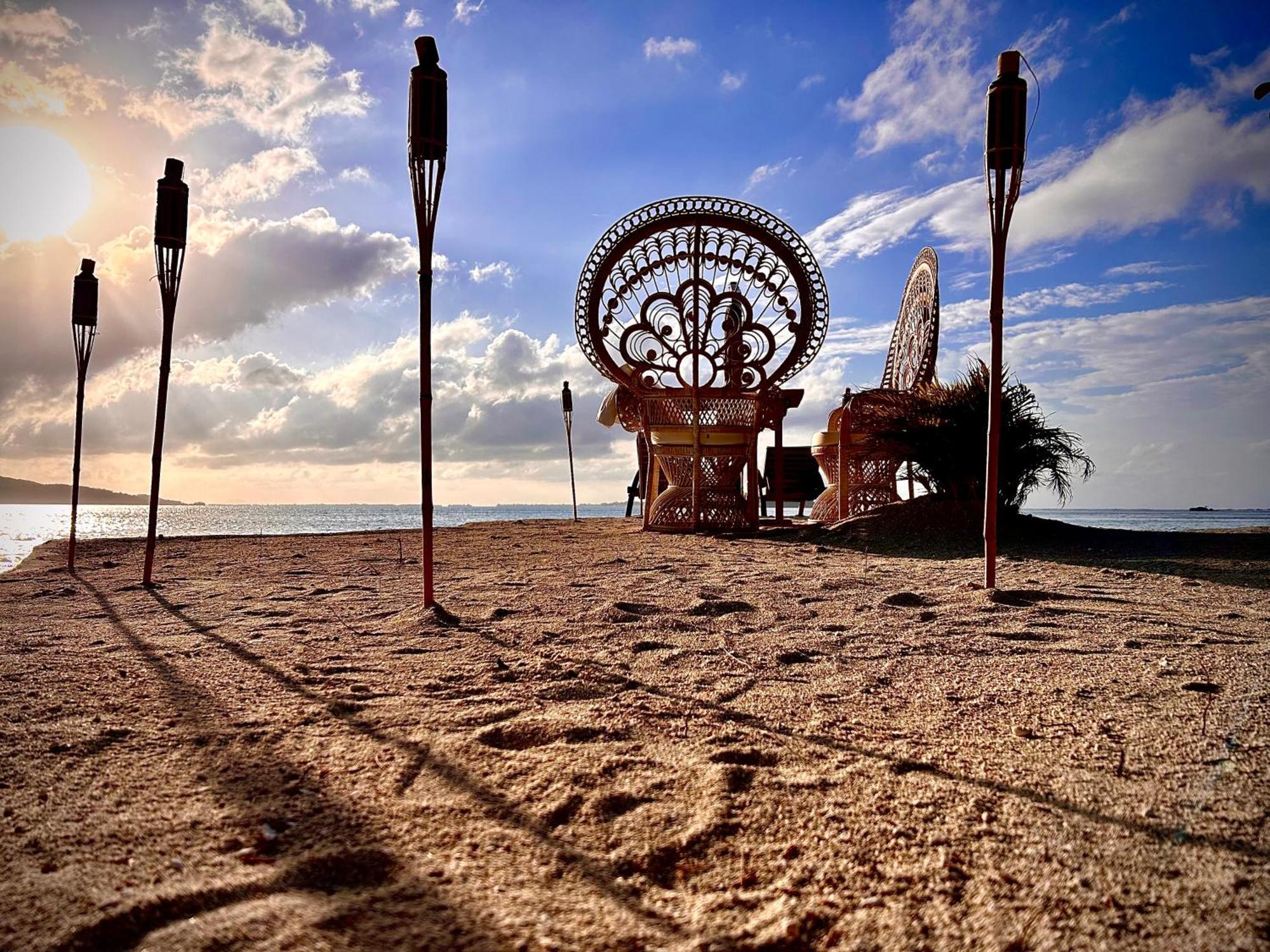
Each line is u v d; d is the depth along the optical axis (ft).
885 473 31.30
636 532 30.81
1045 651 9.53
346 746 6.22
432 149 12.16
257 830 4.73
